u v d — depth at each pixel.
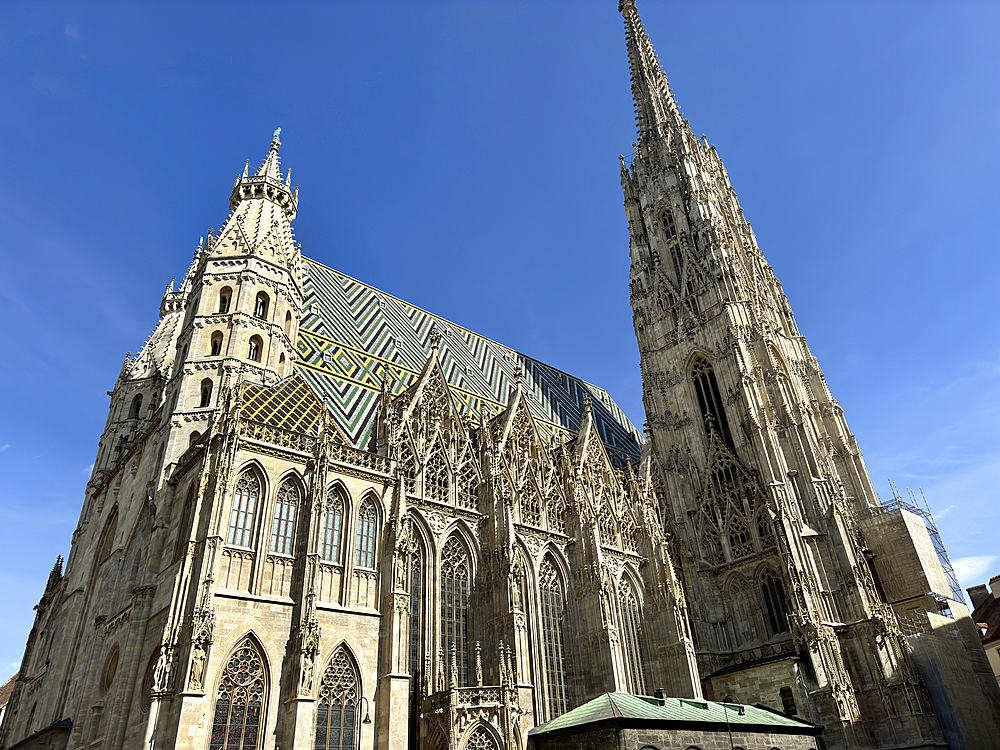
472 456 71.44
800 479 83.50
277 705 47.88
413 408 68.12
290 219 86.94
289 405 61.69
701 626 82.31
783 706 70.75
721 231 106.62
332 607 53.03
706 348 99.69
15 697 77.12
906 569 79.31
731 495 88.81
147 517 59.59
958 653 73.88
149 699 45.66
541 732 53.75
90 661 58.22
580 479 79.06
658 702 53.44
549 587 70.88
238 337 68.50
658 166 121.75
